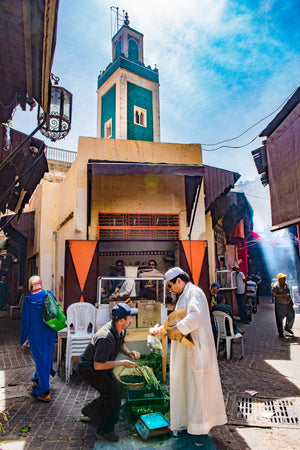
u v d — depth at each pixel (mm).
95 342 3609
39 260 11102
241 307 10141
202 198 8398
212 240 10273
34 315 4578
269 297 18469
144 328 5652
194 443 3361
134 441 3422
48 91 3609
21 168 6137
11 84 3801
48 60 3029
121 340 3789
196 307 3393
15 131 5508
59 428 3709
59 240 10281
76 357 5691
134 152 8156
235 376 5367
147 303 5758
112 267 9867
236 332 6562
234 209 12516
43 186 11289
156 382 3996
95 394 4719
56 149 18250
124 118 20766
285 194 5910
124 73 21359
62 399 4547
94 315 5965
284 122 5953
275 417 3932
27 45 2943
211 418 3344
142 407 3805
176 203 8211
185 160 8484
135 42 23422
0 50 3207
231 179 9352
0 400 4496
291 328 8945
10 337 8859
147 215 7973
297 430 3631
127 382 4246
